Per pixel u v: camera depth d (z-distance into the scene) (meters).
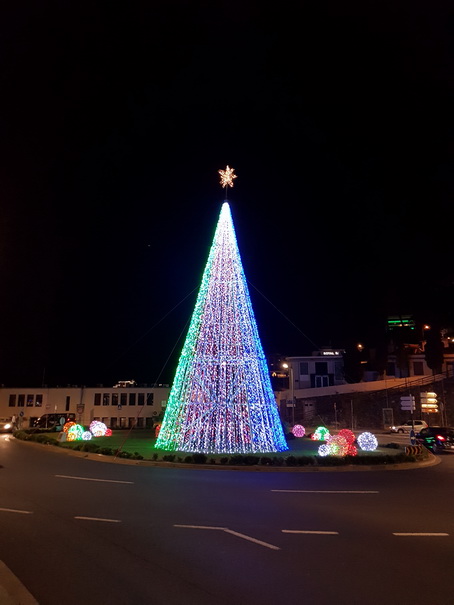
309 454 21.08
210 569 6.73
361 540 8.25
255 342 22.27
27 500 11.69
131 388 61.28
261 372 22.27
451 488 13.70
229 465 17.64
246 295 22.47
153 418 51.00
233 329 21.84
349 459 18.30
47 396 59.19
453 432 26.66
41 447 26.77
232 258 22.47
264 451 21.48
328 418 54.12
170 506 11.03
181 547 7.79
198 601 5.60
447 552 7.57
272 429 22.34
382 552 7.55
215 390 21.56
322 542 8.12
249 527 9.12
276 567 6.82
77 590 5.91
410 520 9.76
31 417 58.09
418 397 49.03
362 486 14.01
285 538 8.36
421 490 13.34
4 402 58.16
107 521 9.55
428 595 5.80
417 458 20.23
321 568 6.79
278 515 10.17
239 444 21.31
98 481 14.66
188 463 18.09
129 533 8.64
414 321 63.12
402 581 6.27
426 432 27.20
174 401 22.55
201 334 21.92
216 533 8.67
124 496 12.23
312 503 11.46
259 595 5.79
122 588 5.99
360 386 54.66
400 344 56.97
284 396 57.47
